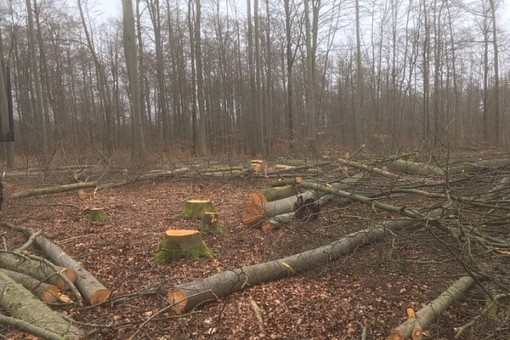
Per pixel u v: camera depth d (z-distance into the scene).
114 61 33.59
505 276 4.50
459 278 4.80
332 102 35.84
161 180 12.03
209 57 29.98
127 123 35.56
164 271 5.13
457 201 5.77
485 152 14.86
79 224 7.27
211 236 6.56
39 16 25.84
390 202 7.98
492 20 24.91
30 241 5.67
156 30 26.92
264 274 4.88
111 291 4.37
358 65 25.56
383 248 5.78
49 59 29.53
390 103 33.91
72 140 16.11
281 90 33.00
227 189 10.81
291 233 6.61
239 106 31.72
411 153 10.44
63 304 4.28
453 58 27.92
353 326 3.99
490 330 3.82
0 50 22.44
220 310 4.23
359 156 12.07
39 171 13.01
